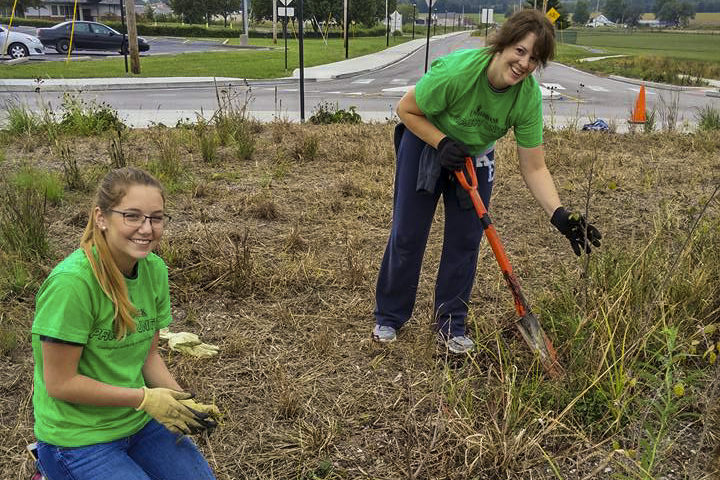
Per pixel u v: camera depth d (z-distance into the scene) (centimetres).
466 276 379
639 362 345
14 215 525
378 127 1114
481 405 328
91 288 207
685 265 418
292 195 669
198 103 1652
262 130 1041
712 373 346
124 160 714
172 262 475
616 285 379
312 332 400
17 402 331
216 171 765
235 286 447
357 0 6431
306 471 288
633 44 7138
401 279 378
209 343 386
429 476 284
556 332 378
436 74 336
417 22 15150
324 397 339
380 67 3225
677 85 2658
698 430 313
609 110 1705
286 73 2639
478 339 371
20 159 804
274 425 318
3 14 6906
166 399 214
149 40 5234
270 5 6209
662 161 878
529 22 311
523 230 588
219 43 5009
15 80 2030
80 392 207
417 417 323
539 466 293
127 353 224
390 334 386
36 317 206
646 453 271
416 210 365
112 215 209
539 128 353
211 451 297
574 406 320
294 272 470
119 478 211
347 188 679
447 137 341
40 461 219
